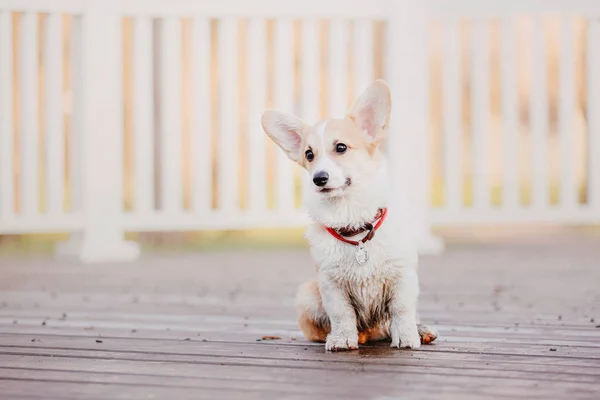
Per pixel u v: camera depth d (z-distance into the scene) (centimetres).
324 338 285
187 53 760
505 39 612
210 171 604
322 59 749
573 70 618
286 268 535
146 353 261
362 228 267
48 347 271
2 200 575
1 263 570
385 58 608
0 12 573
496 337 287
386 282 269
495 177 1005
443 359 248
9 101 577
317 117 609
